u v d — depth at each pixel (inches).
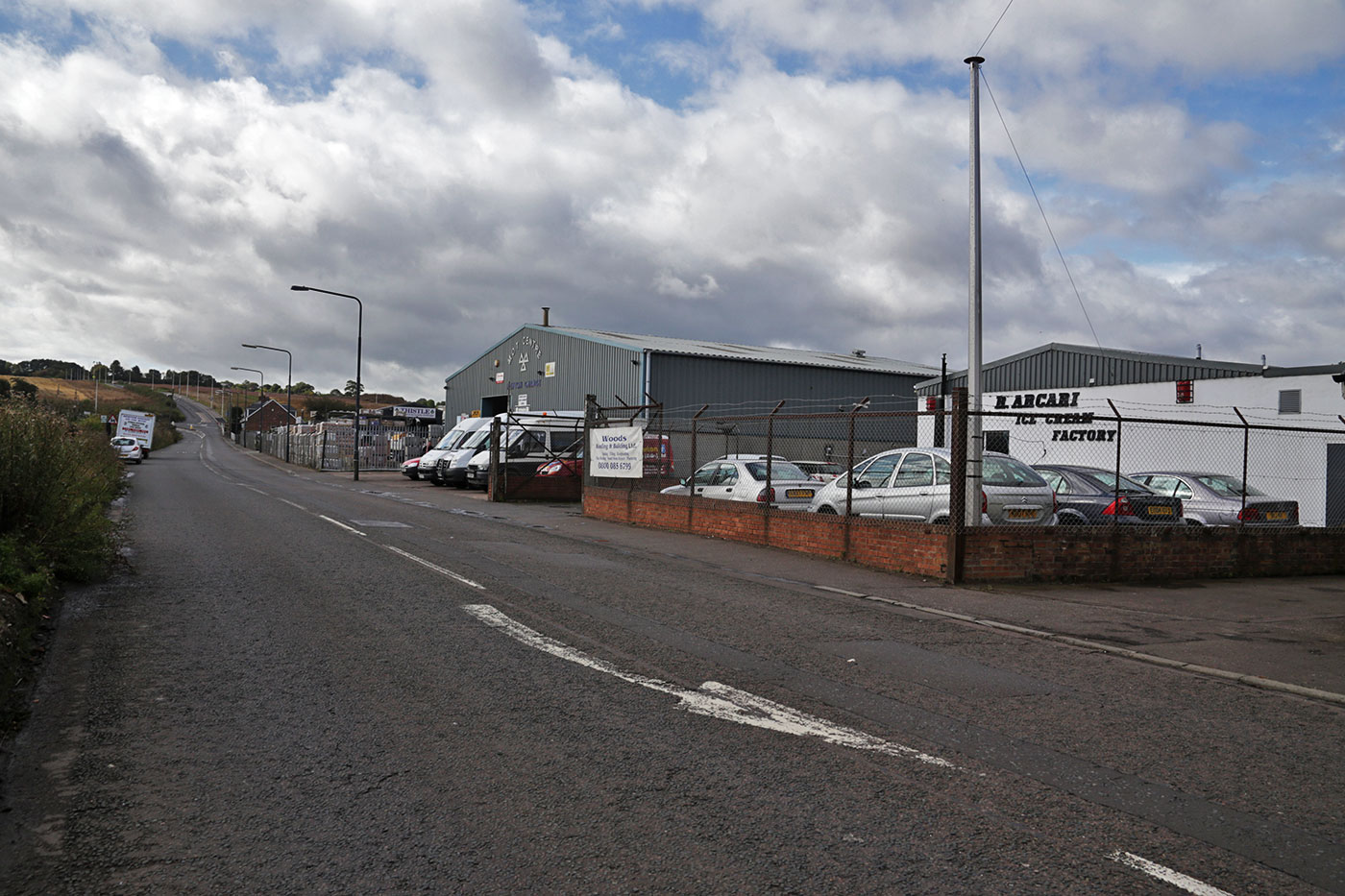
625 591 385.1
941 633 321.4
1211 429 797.9
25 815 148.6
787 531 558.9
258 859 133.8
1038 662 279.9
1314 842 148.3
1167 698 240.4
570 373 1537.9
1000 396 973.8
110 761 173.8
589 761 177.3
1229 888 130.9
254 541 524.4
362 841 140.0
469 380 1945.1
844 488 542.0
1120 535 476.1
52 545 361.7
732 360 1422.2
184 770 169.5
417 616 316.2
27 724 195.0
